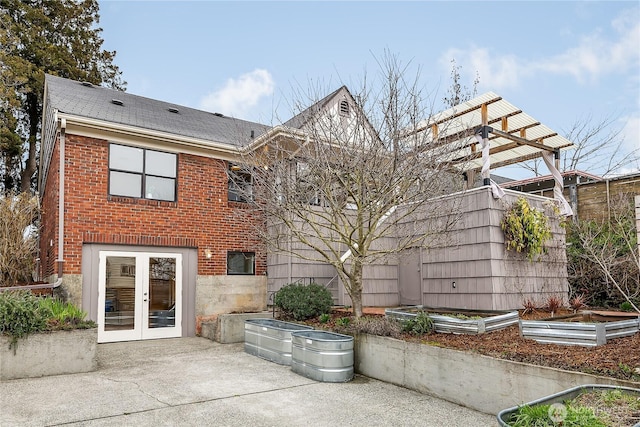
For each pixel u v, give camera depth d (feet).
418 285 35.63
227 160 40.09
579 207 44.24
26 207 42.55
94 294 33.17
